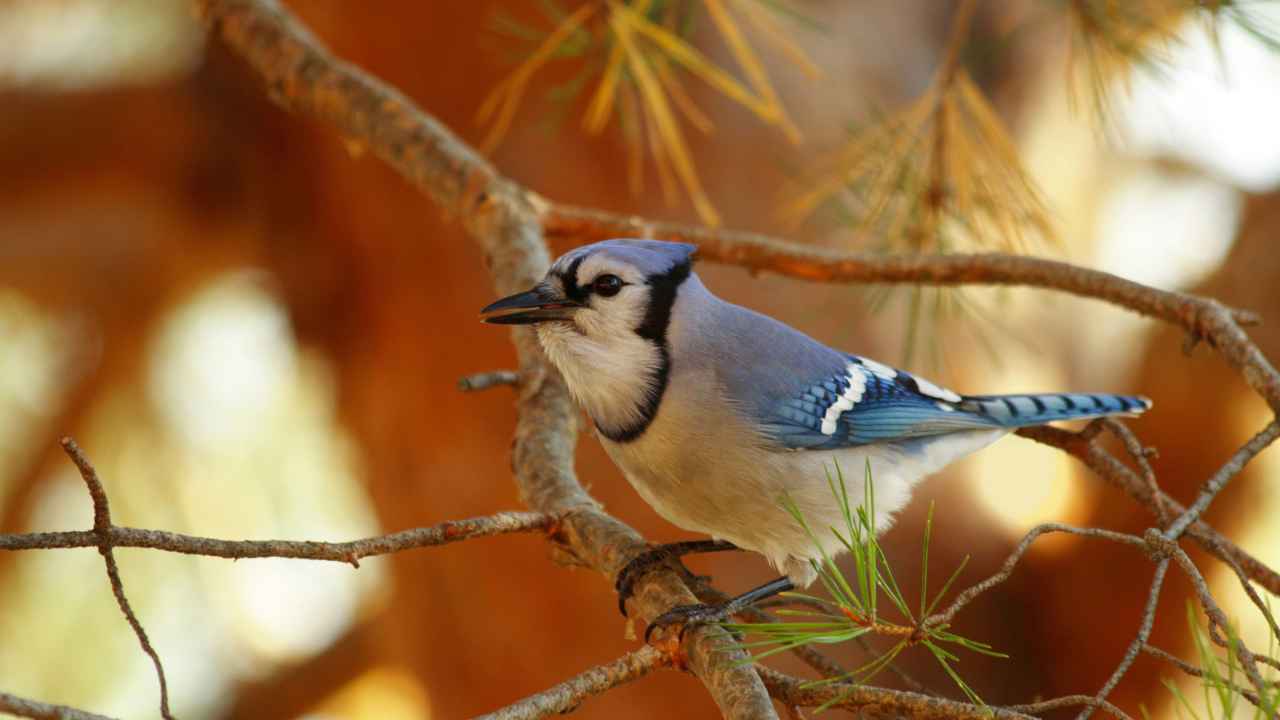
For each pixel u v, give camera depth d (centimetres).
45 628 1425
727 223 1077
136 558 1449
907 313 1080
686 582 567
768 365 595
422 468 1245
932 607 432
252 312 1573
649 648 462
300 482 1524
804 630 432
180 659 1478
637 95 874
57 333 1555
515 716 413
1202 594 432
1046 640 1216
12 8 1430
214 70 1391
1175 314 629
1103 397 665
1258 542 1238
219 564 1493
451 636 1209
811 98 1069
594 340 584
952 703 404
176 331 1564
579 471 1107
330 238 1318
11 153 1416
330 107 841
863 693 421
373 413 1294
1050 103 1168
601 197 1102
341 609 1579
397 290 1245
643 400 581
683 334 586
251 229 1423
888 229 790
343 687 1544
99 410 1523
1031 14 1129
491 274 740
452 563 1205
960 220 770
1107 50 724
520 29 809
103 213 1502
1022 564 1207
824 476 596
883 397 633
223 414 1545
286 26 877
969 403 661
